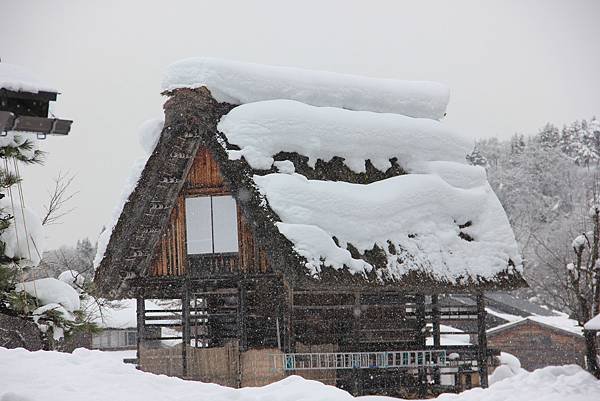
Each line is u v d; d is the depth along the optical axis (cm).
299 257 3000
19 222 2367
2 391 1684
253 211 3108
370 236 3250
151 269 3403
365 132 3500
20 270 2378
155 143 3288
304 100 3550
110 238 3384
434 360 3350
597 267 3606
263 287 3328
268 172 3209
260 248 3266
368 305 3328
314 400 1831
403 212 3403
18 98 1548
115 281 3409
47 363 1958
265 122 3278
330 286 3047
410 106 3825
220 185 3328
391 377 3450
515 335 6278
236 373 3206
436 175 3612
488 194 3722
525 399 2755
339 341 3338
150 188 3262
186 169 3362
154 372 3297
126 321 5675
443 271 3375
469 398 2842
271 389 2011
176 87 3222
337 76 3691
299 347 3222
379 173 3528
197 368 3250
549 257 8306
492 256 3553
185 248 3359
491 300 7912
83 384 1820
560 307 8075
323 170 3369
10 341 2373
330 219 3177
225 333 3509
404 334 3484
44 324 2395
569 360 6172
